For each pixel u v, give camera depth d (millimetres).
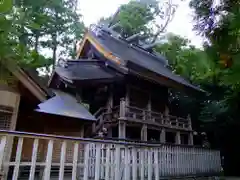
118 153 3973
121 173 3967
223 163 15281
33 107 6035
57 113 7594
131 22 21797
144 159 4324
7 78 1753
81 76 10945
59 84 11453
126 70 10422
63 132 8016
